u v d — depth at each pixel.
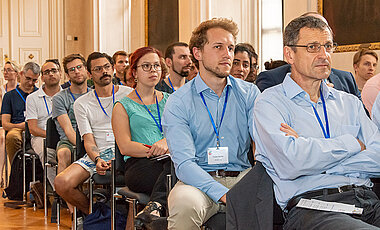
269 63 4.41
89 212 4.20
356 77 5.34
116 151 3.60
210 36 2.85
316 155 2.29
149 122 3.68
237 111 2.94
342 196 2.33
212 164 2.85
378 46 6.35
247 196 2.38
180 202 2.61
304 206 2.30
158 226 2.88
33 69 6.58
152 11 10.69
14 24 12.19
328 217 2.19
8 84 7.76
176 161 2.77
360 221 2.10
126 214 4.06
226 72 2.85
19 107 6.59
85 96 4.51
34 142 5.70
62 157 4.74
